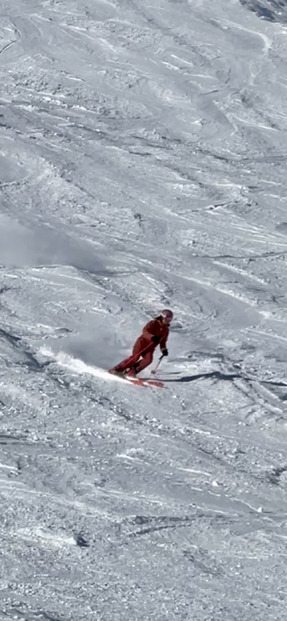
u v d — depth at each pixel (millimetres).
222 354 38750
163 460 29344
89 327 40062
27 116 67875
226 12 86188
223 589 21516
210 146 67688
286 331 42188
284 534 24422
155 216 55469
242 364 37969
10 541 23203
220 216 56219
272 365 38125
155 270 47750
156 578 21812
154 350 35938
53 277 44594
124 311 41750
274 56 80938
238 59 79812
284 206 58344
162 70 76875
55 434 30672
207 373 36500
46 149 61812
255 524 24984
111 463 28578
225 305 44531
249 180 61344
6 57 76875
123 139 66250
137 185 58969
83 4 84312
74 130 66250
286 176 62719
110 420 31922
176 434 31484
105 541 23484
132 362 35469
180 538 23875
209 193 59062
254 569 22547
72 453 29219
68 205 55781
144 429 31562
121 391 34562
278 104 74688
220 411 33562
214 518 25234
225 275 47938
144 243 52094
